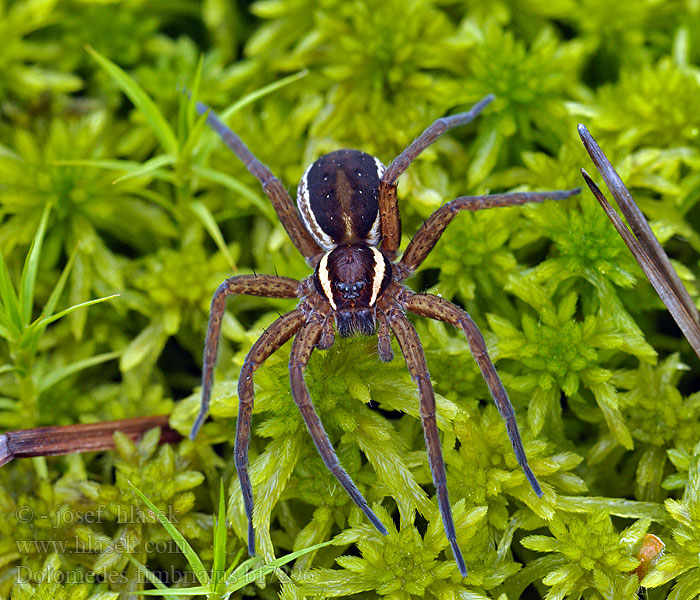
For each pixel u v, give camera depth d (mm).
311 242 222
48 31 241
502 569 212
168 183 235
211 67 238
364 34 233
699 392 218
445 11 240
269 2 237
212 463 220
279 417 216
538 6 238
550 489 213
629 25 236
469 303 223
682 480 214
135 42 240
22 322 219
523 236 224
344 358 217
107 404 227
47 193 230
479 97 231
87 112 238
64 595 212
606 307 219
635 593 209
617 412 216
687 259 228
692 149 227
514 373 220
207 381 216
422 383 211
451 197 228
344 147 231
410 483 213
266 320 224
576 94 234
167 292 227
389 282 217
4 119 237
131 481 217
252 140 232
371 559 211
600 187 223
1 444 219
